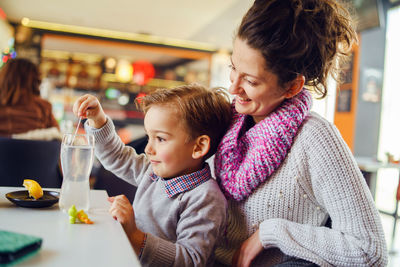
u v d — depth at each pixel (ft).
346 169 2.46
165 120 2.72
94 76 22.13
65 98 21.63
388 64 14.24
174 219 2.75
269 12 2.33
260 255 2.71
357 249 2.32
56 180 5.59
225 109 3.03
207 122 2.85
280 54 2.32
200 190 2.69
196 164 2.92
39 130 6.82
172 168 2.80
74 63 21.76
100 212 2.48
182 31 20.71
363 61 14.25
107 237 1.93
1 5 17.75
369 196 2.47
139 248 2.33
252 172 2.58
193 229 2.55
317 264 2.29
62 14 18.80
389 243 9.32
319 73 2.57
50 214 2.30
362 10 11.84
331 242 2.37
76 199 2.35
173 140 2.74
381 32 14.12
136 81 22.54
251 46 2.35
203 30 20.15
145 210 2.88
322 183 2.50
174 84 23.32
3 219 2.09
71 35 21.15
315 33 2.41
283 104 2.65
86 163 2.37
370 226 2.38
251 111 2.64
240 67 2.46
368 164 9.72
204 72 23.49
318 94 2.85
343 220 2.45
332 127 2.61
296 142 2.59
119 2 16.42
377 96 14.34
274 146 2.54
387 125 14.21
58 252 1.64
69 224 2.11
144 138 4.28
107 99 22.24
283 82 2.45
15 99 6.57
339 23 2.63
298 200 2.60
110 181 4.97
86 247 1.74
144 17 18.56
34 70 6.85
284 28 2.31
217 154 2.84
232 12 16.52
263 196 2.64
